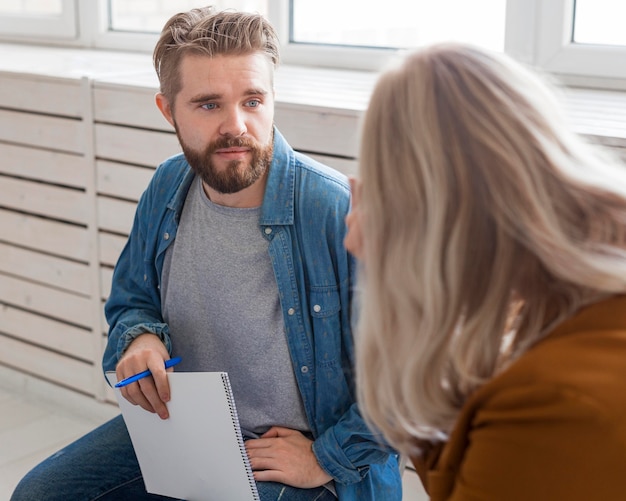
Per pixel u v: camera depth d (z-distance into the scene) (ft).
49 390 9.40
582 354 2.79
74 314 8.95
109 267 8.55
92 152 8.34
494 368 3.01
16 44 11.51
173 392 4.51
